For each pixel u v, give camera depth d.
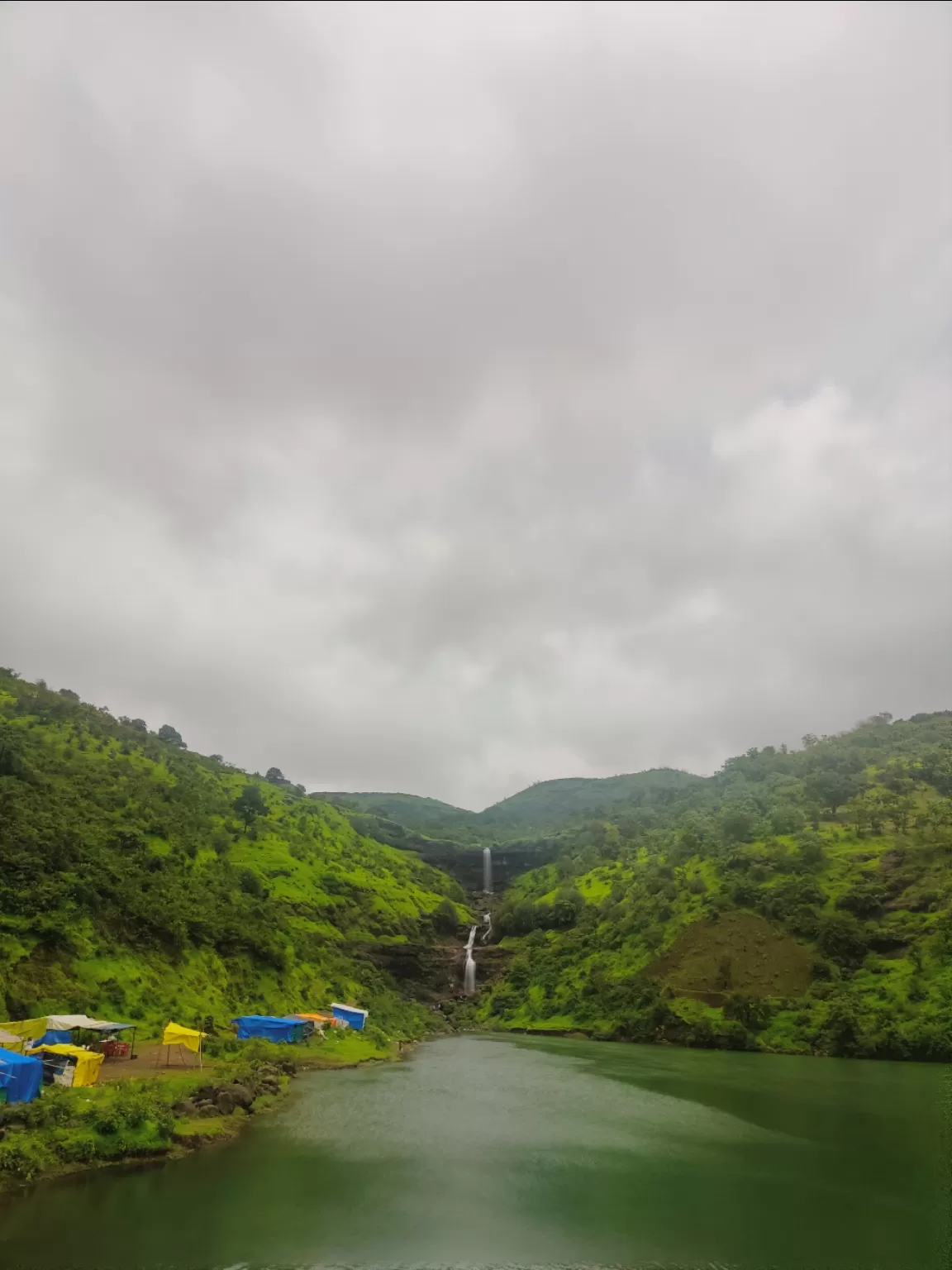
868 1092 56.00
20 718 110.81
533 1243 27.16
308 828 152.12
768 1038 80.81
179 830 94.50
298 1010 78.75
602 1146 40.50
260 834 130.12
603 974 104.88
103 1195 29.28
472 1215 29.78
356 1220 28.59
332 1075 61.25
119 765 108.44
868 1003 80.00
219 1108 41.88
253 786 155.12
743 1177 35.06
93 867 68.94
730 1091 56.38
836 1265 25.58
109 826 82.50
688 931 101.12
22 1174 29.75
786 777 160.12
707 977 92.44
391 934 126.12
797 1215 30.22
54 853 66.25
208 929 75.50
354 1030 79.12
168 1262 24.08
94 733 121.94
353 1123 44.22
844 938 88.88
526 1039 94.31
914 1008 76.62
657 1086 58.91
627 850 154.38
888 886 96.50
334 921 117.19
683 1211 30.55
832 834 114.62
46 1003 51.66
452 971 131.12
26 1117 32.38
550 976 113.94
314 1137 40.41
